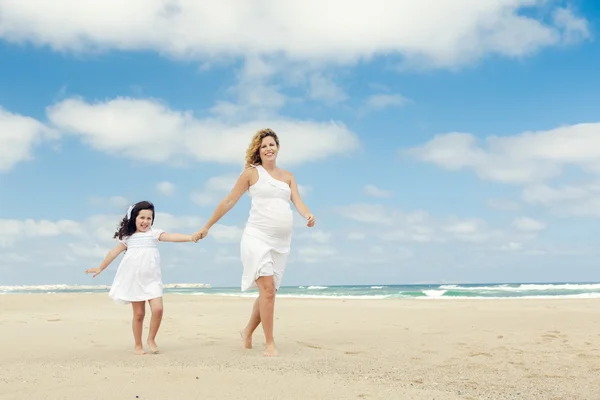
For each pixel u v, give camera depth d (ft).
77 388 10.42
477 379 12.41
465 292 95.66
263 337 20.77
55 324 25.71
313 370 13.05
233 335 21.54
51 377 11.50
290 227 16.75
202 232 17.30
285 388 10.58
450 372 13.26
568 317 26.45
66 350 17.01
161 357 15.19
